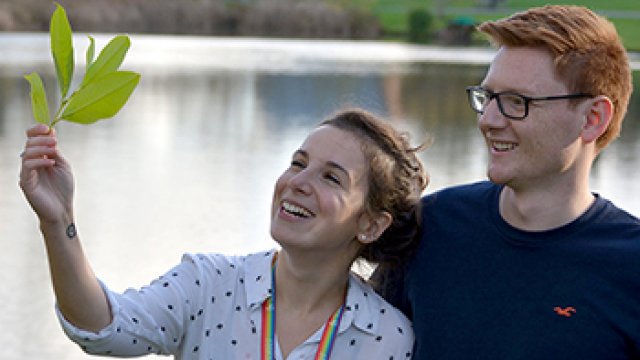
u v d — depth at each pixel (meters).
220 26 63.50
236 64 37.69
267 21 64.00
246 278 3.51
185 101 25.42
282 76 33.22
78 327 3.23
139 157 16.83
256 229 12.03
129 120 21.36
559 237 3.37
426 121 22.39
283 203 3.46
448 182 14.66
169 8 60.06
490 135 3.36
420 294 3.54
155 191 14.06
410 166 3.62
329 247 3.46
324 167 3.46
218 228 12.05
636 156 16.73
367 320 3.52
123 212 12.74
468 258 3.49
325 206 3.41
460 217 3.57
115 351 3.30
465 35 60.75
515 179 3.34
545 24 3.29
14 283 9.70
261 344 3.44
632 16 42.34
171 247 11.13
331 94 28.11
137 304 3.33
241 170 15.85
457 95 28.47
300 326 3.48
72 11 57.00
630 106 23.34
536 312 3.34
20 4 56.72
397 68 37.72
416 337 3.53
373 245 3.63
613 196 13.62
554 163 3.32
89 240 11.31
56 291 3.20
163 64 36.59
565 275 3.34
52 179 3.11
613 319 3.27
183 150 17.62
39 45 44.62
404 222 3.60
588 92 3.28
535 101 3.27
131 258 10.66
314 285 3.49
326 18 64.12
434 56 45.75
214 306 3.48
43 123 3.02
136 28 59.31
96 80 2.93
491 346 3.37
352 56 44.41
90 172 15.38
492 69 3.37
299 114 23.39
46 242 3.14
